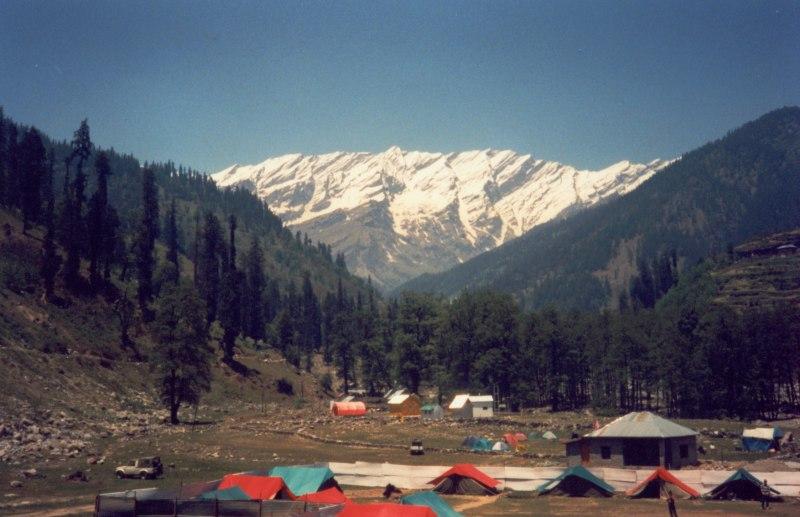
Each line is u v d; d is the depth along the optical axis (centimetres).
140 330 17488
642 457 8388
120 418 12338
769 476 6806
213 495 5712
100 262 18562
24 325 14188
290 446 10906
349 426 14025
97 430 10825
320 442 11600
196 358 13412
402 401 16288
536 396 18762
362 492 7169
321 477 6469
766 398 16762
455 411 15950
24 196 18500
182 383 13225
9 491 6481
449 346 19812
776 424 13488
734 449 10412
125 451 9125
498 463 9100
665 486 6769
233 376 19562
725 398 15638
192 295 13700
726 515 5731
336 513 4934
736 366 15562
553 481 7056
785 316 17162
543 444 11350
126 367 15575
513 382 18475
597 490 6862
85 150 19438
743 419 15138
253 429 12975
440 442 11581
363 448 10862
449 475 7156
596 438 8625
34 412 10619
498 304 19662
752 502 6419
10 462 7725
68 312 16088
